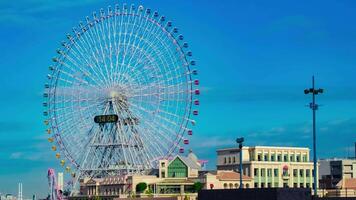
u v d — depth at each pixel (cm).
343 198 16700
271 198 13275
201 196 14200
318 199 16588
